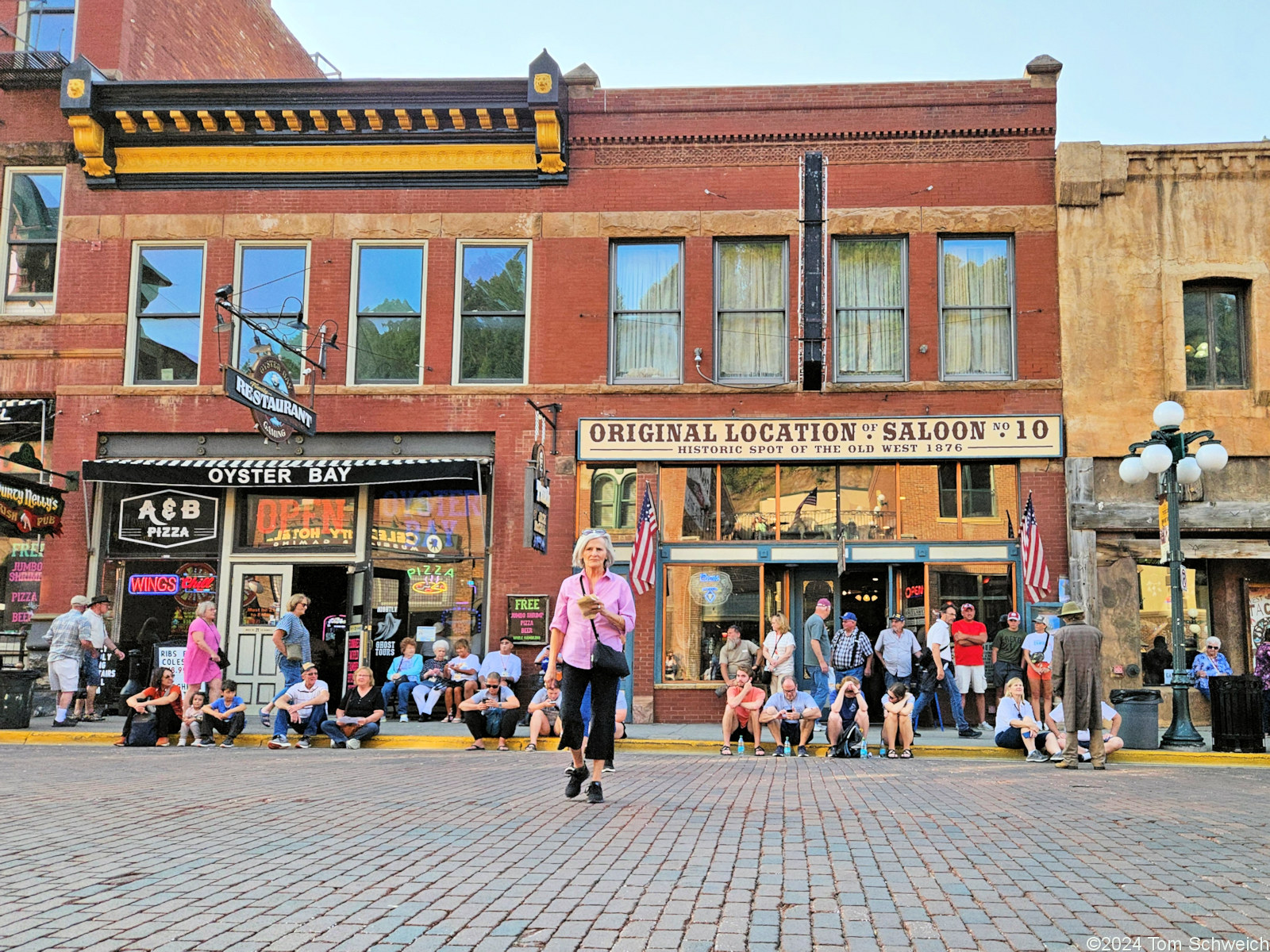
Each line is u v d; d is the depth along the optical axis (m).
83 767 10.88
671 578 17.58
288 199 18.77
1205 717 16.83
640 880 5.33
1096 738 11.70
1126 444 17.23
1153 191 17.75
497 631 17.61
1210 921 4.70
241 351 18.69
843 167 18.20
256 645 18.03
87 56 19.45
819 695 15.18
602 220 18.34
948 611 16.12
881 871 5.62
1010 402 17.50
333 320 18.45
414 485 17.91
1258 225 17.61
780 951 4.20
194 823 7.11
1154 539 17.14
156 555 18.23
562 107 18.38
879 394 17.67
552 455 17.84
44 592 18.00
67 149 19.03
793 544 17.45
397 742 14.22
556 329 18.17
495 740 14.15
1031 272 17.80
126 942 4.30
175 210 18.86
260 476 17.38
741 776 10.48
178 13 21.42
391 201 18.66
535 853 5.99
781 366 18.14
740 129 18.33
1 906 4.87
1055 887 5.31
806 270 17.66
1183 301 17.80
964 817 7.55
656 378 18.20
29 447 18.81
